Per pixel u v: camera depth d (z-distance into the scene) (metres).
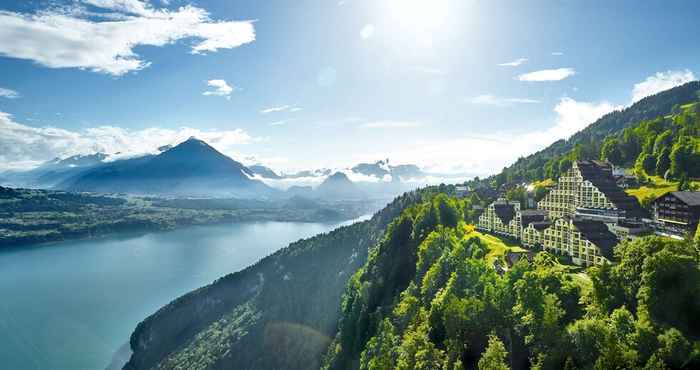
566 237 129.50
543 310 73.12
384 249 190.75
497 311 83.12
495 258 132.25
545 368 65.75
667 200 134.00
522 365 72.56
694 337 60.22
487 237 174.25
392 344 104.06
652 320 63.78
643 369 56.59
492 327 81.25
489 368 66.81
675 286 65.62
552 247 136.50
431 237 141.25
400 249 177.50
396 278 157.00
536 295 76.06
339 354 149.75
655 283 66.94
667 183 177.75
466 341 82.12
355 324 154.62
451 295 92.31
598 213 153.00
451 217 183.75
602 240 116.94
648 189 175.62
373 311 150.38
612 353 58.59
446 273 113.00
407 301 113.62
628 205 149.25
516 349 75.31
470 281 97.44
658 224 132.38
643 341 60.19
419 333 92.06
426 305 109.44
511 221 166.12
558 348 66.62
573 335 66.25
